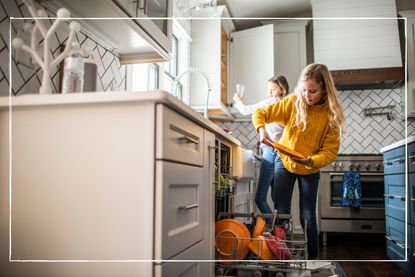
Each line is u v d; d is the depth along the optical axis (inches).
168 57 80.9
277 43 163.6
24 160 42.8
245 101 152.0
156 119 40.3
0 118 43.6
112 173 40.8
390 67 146.9
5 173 43.0
